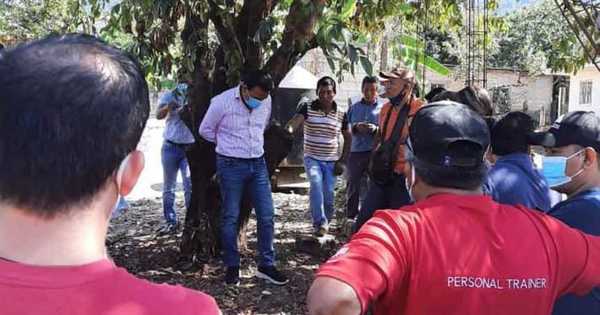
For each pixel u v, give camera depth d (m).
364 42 6.16
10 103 0.98
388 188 4.83
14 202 0.99
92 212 1.03
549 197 2.69
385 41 7.14
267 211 4.91
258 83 4.63
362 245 1.59
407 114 4.75
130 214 7.65
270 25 4.62
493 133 2.78
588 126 2.48
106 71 1.04
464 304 1.59
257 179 4.88
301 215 7.80
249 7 5.14
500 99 20.98
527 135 2.71
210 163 5.23
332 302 1.49
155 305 1.03
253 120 4.77
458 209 1.69
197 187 5.27
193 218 5.30
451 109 1.78
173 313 1.04
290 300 4.68
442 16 6.34
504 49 25.09
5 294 0.97
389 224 1.64
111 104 1.02
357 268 1.53
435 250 1.61
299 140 9.48
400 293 1.62
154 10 4.27
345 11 5.11
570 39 5.80
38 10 11.08
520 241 1.66
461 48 16.88
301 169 9.66
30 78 0.99
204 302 1.09
